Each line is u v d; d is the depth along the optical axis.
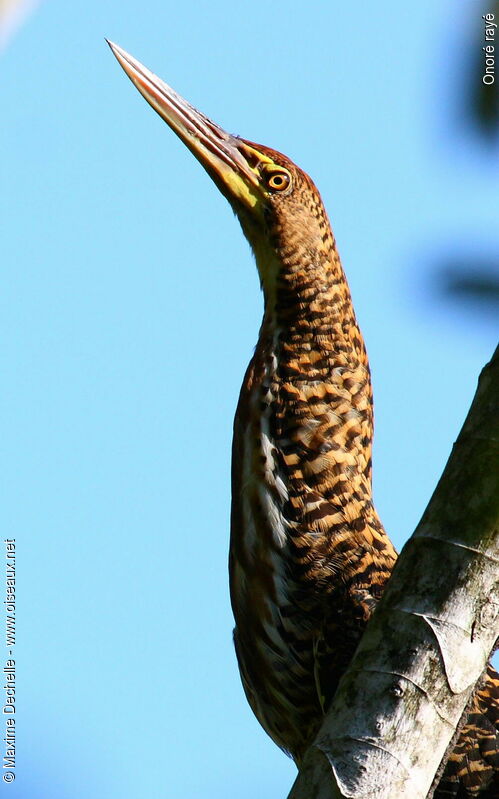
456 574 5.66
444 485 5.78
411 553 5.78
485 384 5.83
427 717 5.61
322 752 5.63
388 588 5.81
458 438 5.82
